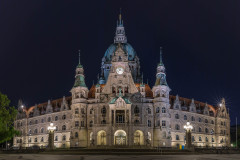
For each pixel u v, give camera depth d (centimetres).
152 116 13888
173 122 14650
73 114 14150
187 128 10588
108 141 12875
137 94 13912
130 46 16838
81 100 14138
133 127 12912
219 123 16650
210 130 16325
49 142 10838
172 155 8906
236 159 6706
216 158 7069
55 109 16062
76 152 9825
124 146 11894
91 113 14150
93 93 14762
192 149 10362
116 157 7538
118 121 13075
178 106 15075
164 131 13638
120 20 17262
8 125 9469
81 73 14750
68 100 16125
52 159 6725
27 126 17488
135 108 13750
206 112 16312
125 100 13012
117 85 13888
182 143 14788
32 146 15625
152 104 14025
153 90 14238
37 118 16950
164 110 13888
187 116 15338
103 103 13875
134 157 7525
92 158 7094
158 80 14338
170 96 15850
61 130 15350
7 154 9981
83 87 14325
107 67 16550
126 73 14025
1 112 9219
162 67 14575
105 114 13775
